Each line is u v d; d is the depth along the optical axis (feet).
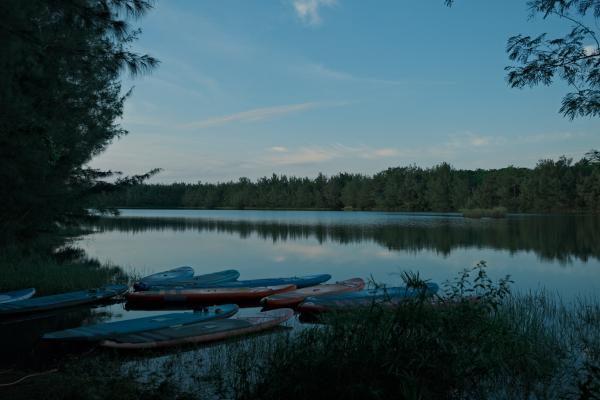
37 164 27.61
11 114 21.66
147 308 35.63
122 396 15.25
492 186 248.32
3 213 36.83
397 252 70.95
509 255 65.82
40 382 16.74
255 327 25.52
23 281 39.70
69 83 33.35
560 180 228.43
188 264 61.36
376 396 12.98
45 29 17.79
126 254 71.92
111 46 18.43
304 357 15.39
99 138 51.16
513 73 14.73
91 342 22.85
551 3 13.50
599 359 20.97
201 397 16.63
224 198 385.70
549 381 18.16
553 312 30.60
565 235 95.86
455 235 98.63
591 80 13.92
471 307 16.28
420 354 13.88
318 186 351.87
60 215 50.96
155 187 393.09
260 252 74.13
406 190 289.94
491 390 17.06
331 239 93.40
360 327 15.65
